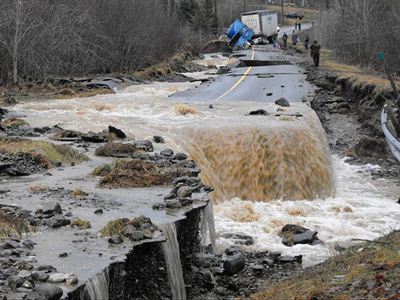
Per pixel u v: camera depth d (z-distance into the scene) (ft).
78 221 27.32
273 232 40.34
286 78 111.86
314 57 128.98
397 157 59.67
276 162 52.90
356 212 46.44
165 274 25.02
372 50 127.85
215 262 30.81
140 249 24.77
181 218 28.53
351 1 145.69
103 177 36.91
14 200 31.76
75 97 82.53
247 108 72.13
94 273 21.38
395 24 122.72
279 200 51.01
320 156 54.70
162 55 143.84
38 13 98.53
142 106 72.74
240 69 135.95
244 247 36.55
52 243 24.76
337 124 80.02
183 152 48.83
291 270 32.27
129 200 32.07
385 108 71.67
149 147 47.62
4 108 69.46
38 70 95.66
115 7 117.80
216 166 53.01
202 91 92.99
